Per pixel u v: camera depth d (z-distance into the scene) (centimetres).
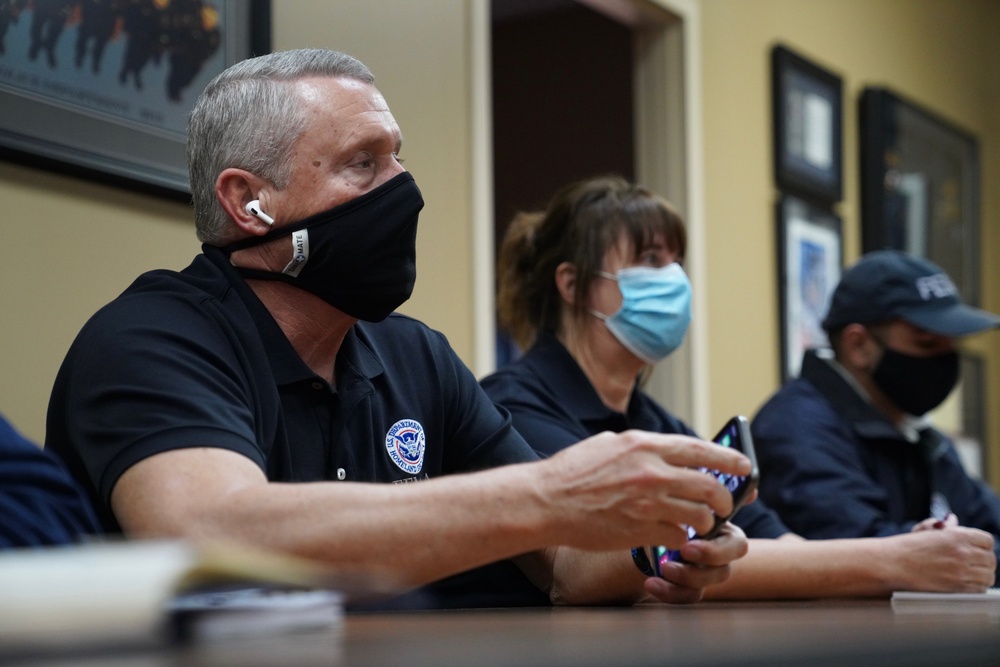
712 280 365
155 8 211
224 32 223
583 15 457
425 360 164
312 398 144
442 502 106
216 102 149
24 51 191
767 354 386
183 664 54
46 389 194
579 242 219
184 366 125
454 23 280
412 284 151
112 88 204
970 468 484
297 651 62
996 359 517
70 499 93
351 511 105
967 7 523
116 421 119
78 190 201
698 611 125
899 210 451
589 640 69
